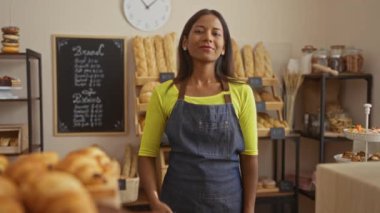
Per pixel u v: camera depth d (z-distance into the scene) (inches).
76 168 21.0
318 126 100.2
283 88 108.2
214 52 53.6
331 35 110.6
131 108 101.7
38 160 21.4
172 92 54.9
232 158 54.1
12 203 16.2
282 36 110.1
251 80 96.8
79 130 99.3
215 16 54.6
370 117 95.6
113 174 22.7
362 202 25.6
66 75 97.7
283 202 100.0
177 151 54.3
